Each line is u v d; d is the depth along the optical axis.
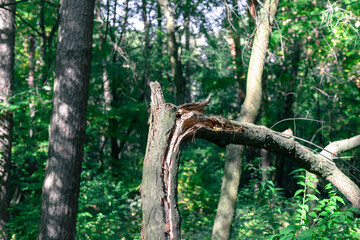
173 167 2.07
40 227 5.51
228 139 2.46
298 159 2.81
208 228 7.56
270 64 10.05
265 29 4.63
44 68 11.27
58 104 5.57
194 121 2.20
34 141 10.38
